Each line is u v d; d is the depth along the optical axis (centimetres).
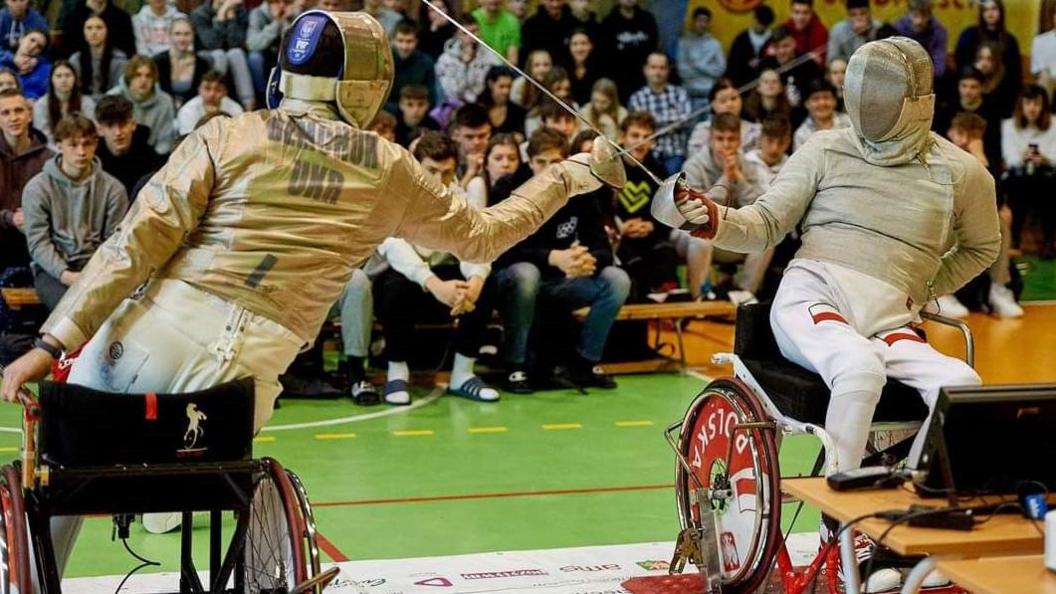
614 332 780
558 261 699
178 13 838
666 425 648
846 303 405
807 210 424
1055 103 1102
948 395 283
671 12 1019
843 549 304
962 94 1022
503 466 571
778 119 835
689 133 955
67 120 671
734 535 390
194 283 313
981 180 413
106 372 315
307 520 302
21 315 700
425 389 717
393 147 327
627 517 501
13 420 632
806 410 390
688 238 809
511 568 435
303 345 327
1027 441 288
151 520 469
